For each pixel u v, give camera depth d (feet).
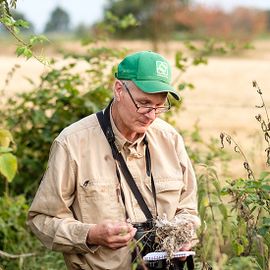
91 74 31.91
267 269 15.14
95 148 14.17
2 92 25.93
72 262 14.33
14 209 20.68
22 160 23.47
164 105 13.97
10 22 14.76
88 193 14.01
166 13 113.60
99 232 13.64
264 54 114.83
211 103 51.13
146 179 14.37
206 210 17.01
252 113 46.85
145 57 13.69
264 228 14.93
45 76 24.31
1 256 19.80
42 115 23.79
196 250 16.30
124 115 13.80
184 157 14.89
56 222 14.08
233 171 27.30
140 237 13.88
